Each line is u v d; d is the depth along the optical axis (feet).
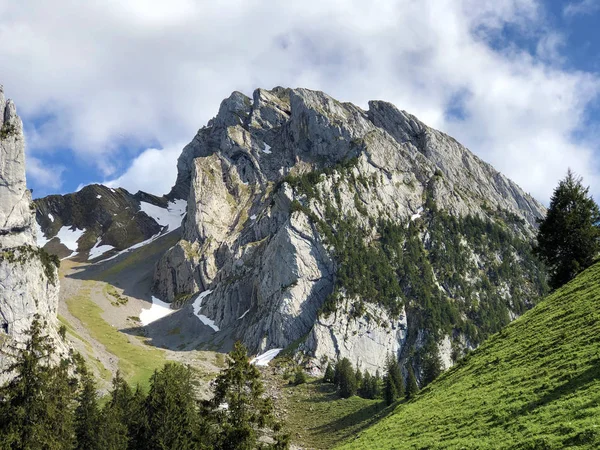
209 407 172.35
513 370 149.59
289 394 436.76
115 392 294.05
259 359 537.24
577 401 106.42
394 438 147.74
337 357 517.96
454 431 128.26
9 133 522.06
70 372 432.25
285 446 169.27
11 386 164.96
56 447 164.96
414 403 183.93
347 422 363.76
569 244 257.34
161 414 208.03
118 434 223.30
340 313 549.95
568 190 268.62
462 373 179.83
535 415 111.45
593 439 89.10
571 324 156.35
